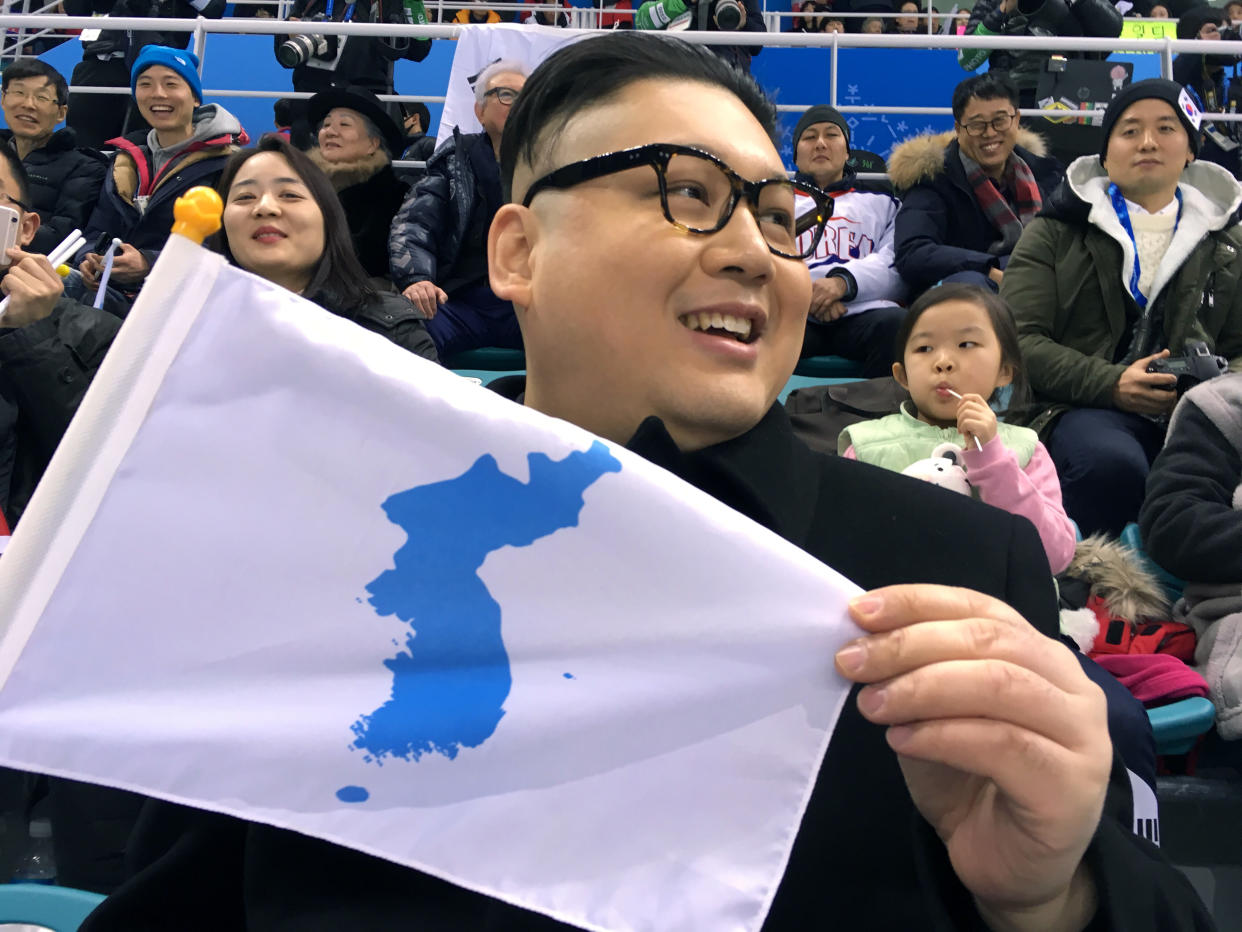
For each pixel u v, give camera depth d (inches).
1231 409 93.5
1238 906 79.6
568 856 27.4
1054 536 81.7
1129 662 86.4
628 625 28.1
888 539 34.6
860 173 184.9
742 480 33.7
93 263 142.0
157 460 28.9
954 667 25.2
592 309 33.1
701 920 26.7
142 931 32.9
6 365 94.0
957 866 27.6
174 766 27.8
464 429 28.9
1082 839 25.7
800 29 297.0
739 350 32.7
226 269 29.2
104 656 28.4
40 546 28.2
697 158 32.8
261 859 31.3
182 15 256.4
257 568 28.8
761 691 27.3
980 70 246.2
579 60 35.4
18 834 80.3
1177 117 125.9
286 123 212.7
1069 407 122.1
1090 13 204.7
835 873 30.4
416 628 28.6
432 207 151.0
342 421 29.1
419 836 27.5
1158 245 126.9
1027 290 128.6
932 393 91.8
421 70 290.2
